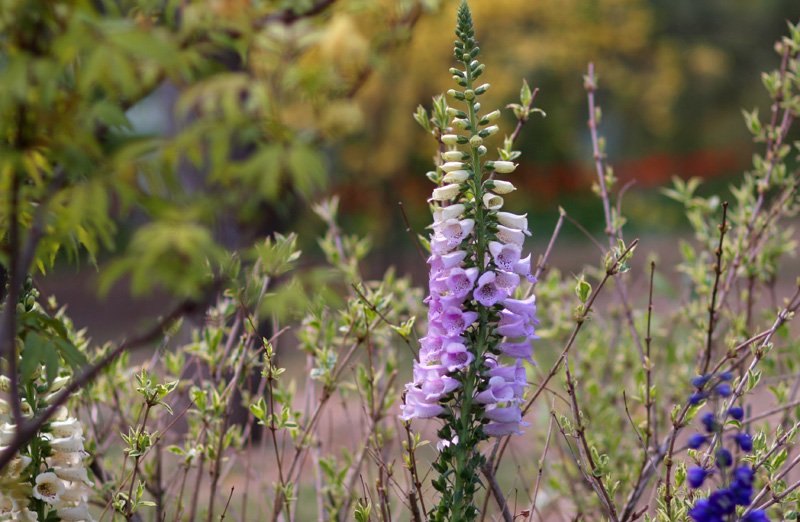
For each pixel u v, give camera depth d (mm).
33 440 1962
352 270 3059
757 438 2264
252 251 1822
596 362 3500
